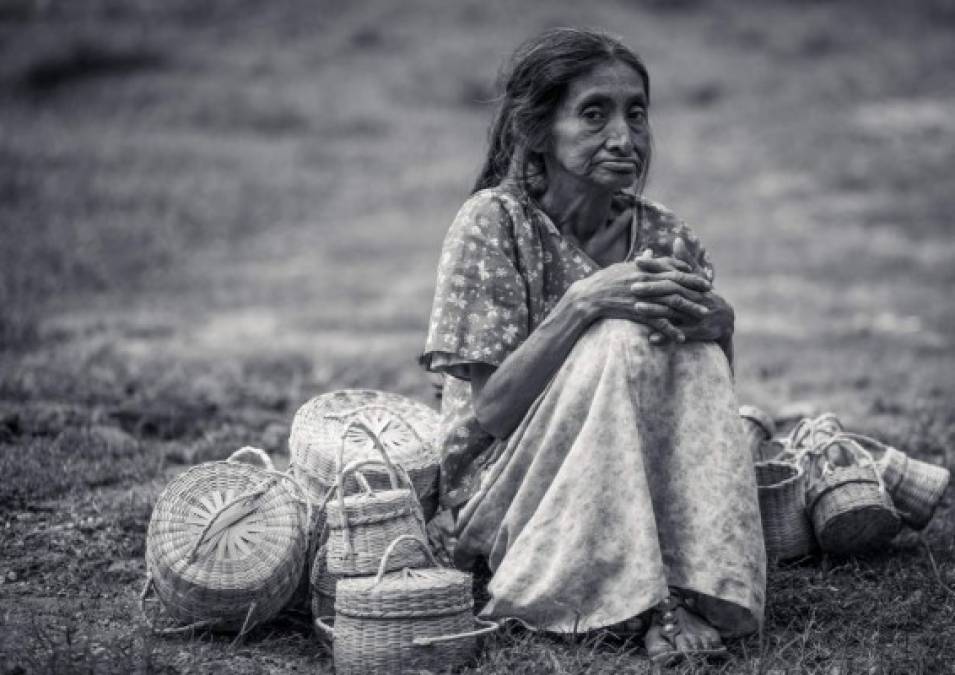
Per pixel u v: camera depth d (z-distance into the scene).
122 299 15.48
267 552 4.54
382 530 4.41
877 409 9.03
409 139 33.84
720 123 35.03
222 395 9.11
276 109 35.22
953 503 6.30
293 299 16.30
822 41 45.56
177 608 4.54
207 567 4.47
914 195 25.94
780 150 31.30
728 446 4.40
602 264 4.93
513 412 4.61
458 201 26.72
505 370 4.57
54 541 5.64
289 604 4.83
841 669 4.24
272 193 26.09
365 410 5.23
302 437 5.01
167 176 26.78
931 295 16.20
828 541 5.27
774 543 5.31
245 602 4.51
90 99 35.75
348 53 43.28
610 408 4.36
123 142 30.33
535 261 4.75
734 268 18.78
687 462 4.41
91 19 43.69
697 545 4.35
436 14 47.62
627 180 4.66
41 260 16.95
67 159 27.47
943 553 5.49
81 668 4.13
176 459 7.14
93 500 6.18
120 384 9.17
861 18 49.28
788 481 5.28
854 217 23.75
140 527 5.83
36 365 9.80
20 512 6.04
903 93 38.66
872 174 28.08
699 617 4.48
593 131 4.63
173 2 46.31
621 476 4.33
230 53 41.97
